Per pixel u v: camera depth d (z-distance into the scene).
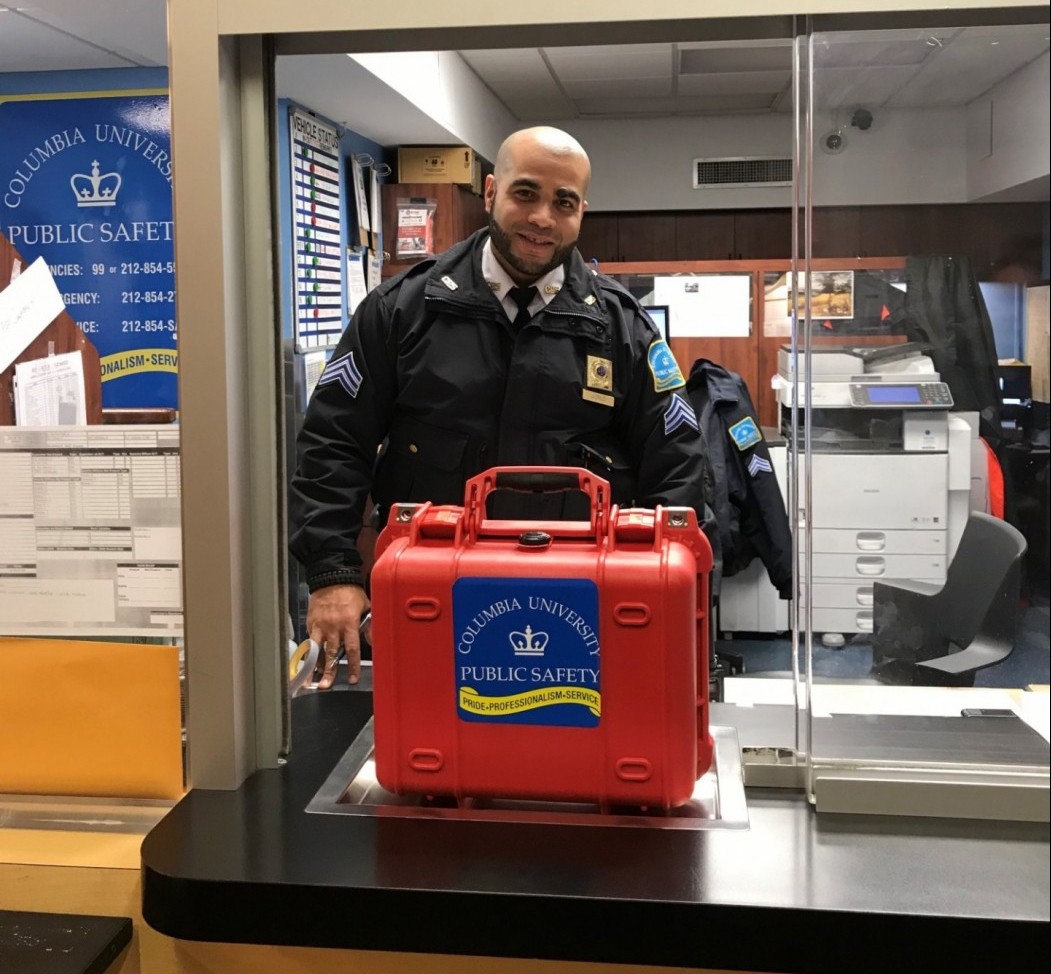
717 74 5.46
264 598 1.28
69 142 1.32
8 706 1.28
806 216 1.18
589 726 1.10
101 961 1.06
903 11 1.11
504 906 0.97
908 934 0.93
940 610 1.31
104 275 1.33
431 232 4.86
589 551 1.11
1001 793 1.12
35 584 1.31
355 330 1.82
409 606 1.11
